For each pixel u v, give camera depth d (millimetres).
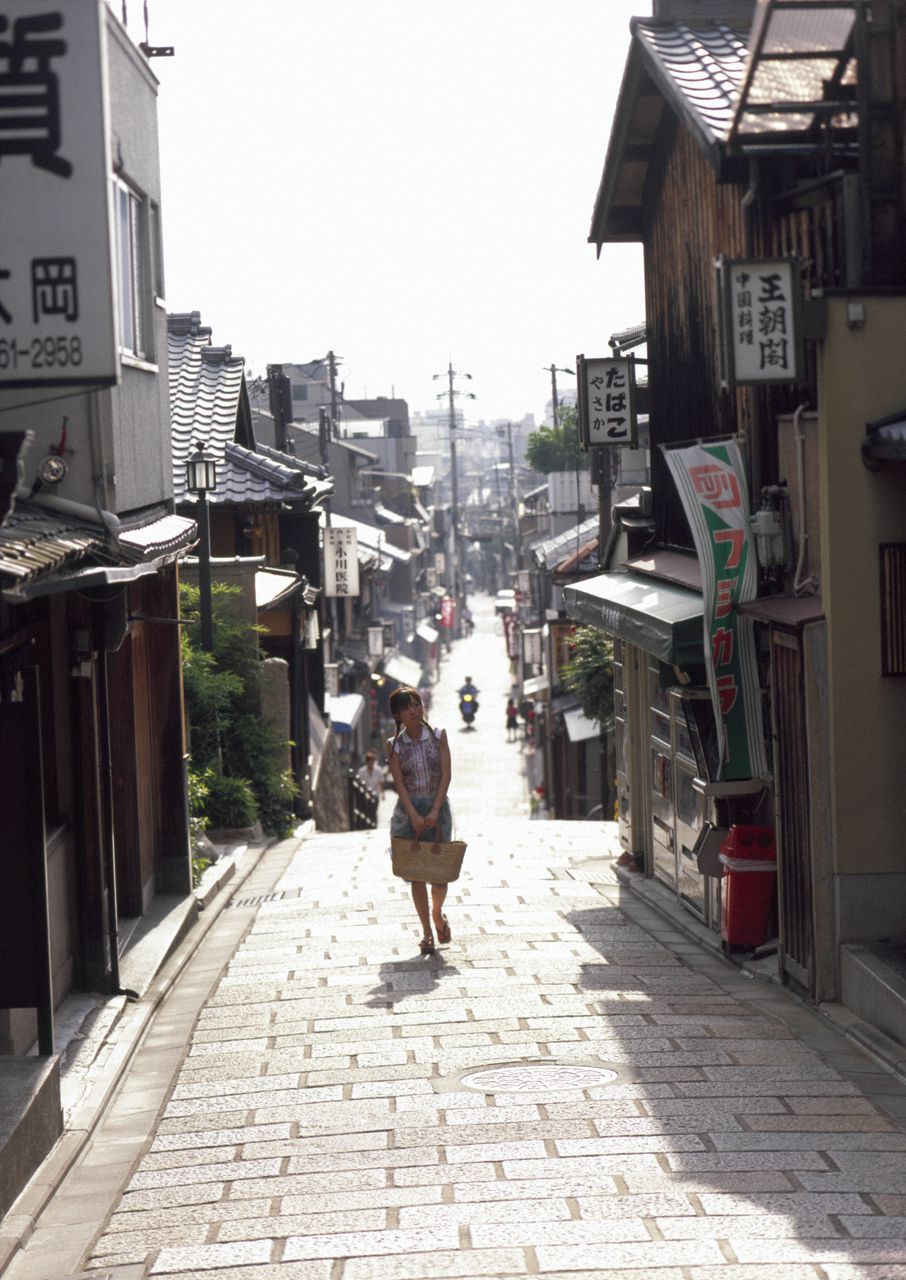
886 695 9562
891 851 9641
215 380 25125
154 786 13672
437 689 77750
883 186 9406
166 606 13641
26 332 6102
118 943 11266
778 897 10508
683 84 11367
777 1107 7609
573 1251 5730
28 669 7648
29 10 6051
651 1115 7523
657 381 14469
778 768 10336
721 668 10773
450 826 11641
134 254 11523
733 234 11664
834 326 9336
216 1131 7703
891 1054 8531
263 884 16125
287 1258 5855
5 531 7191
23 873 7715
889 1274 5336
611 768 27625
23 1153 6961
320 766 25969
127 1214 6625
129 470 10930
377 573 52906
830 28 9297
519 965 11148
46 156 6078
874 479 9430
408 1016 9695
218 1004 10445
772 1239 5797
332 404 61250
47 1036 7793
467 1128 7422
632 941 12031
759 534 10539
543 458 57969
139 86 11469
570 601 14820
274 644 23250
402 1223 6172
